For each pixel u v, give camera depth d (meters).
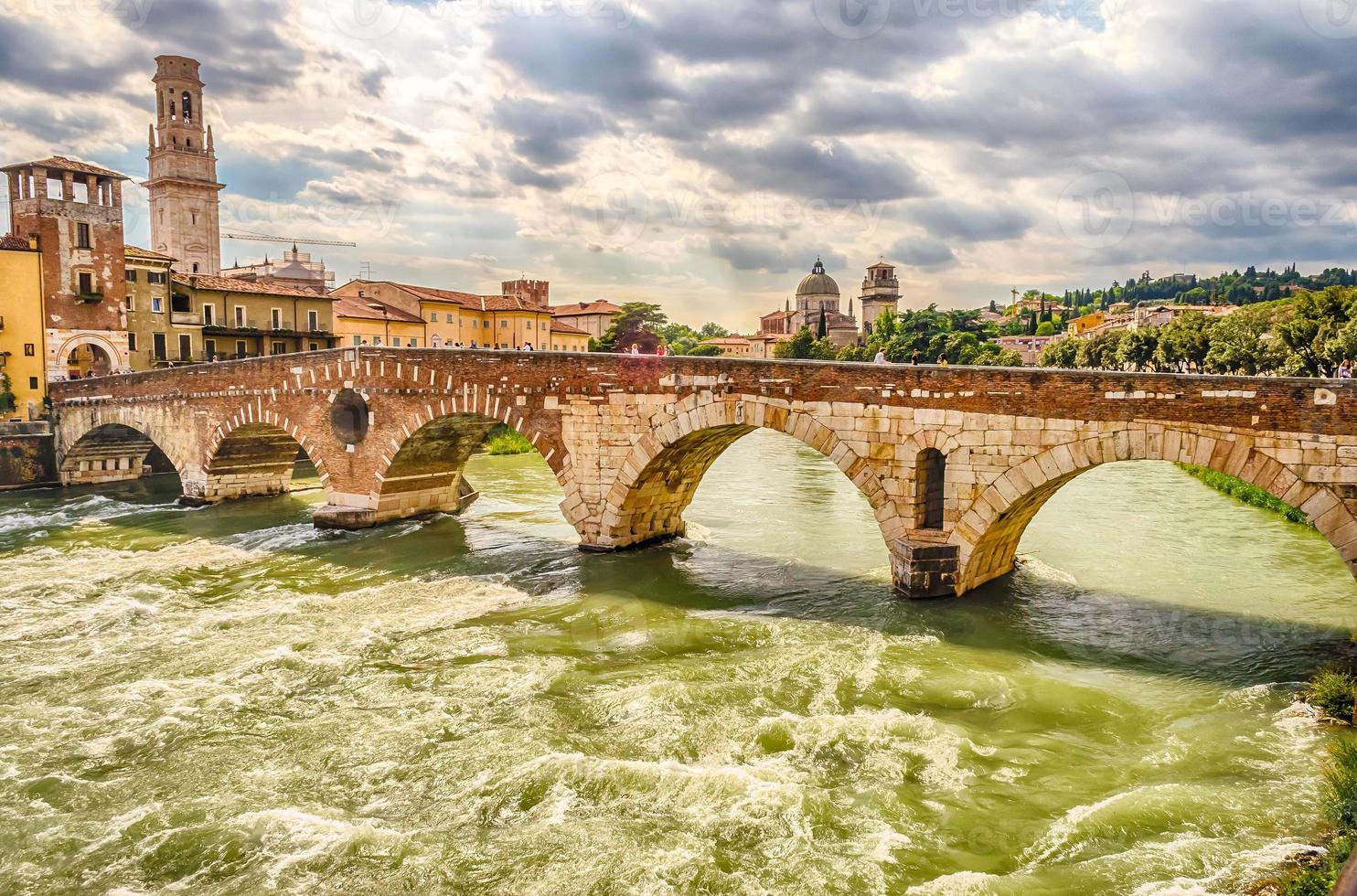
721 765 18.73
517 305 107.25
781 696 22.28
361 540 40.59
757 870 15.20
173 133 103.19
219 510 49.31
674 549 37.88
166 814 17.30
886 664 24.36
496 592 32.12
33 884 15.20
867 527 42.38
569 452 36.47
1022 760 18.88
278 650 26.06
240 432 48.91
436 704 22.09
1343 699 20.62
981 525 28.42
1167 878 14.55
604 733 20.36
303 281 100.00
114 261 65.31
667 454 35.19
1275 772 18.00
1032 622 27.67
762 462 68.94
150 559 37.69
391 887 14.90
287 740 20.34
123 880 15.30
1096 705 21.55
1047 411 26.64
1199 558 34.94
